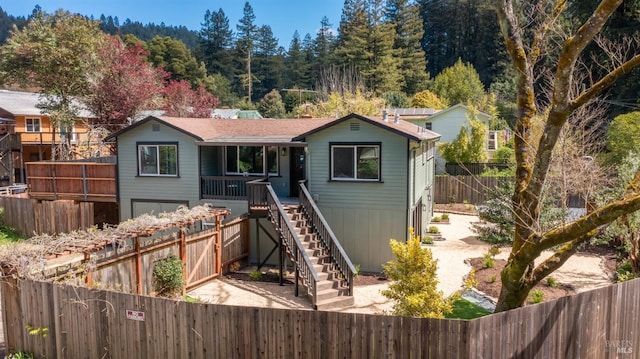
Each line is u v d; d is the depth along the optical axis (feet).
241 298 45.52
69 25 113.70
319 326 23.20
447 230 76.89
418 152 63.77
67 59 110.22
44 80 112.47
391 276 33.73
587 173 53.78
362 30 199.62
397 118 69.46
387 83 193.36
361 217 56.95
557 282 47.65
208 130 66.59
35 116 117.80
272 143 58.90
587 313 24.36
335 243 48.73
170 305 25.27
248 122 73.82
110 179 67.10
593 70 84.17
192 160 63.31
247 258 59.11
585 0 89.45
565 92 24.57
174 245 45.16
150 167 65.57
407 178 55.01
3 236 65.72
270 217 52.54
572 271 52.03
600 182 56.34
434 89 198.90
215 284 50.06
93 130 104.88
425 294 31.60
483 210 55.98
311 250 49.60
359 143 56.24
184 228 46.52
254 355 24.18
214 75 261.65
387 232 56.18
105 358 26.63
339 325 22.90
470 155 111.75
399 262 33.45
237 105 227.20
